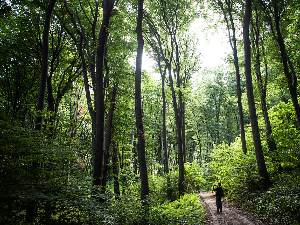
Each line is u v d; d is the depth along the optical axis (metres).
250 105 12.49
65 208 4.78
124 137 16.97
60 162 6.18
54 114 9.95
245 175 13.02
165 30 17.11
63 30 15.27
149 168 26.70
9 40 14.95
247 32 12.61
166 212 7.91
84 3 13.84
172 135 36.00
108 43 14.98
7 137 4.84
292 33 17.00
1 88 16.08
